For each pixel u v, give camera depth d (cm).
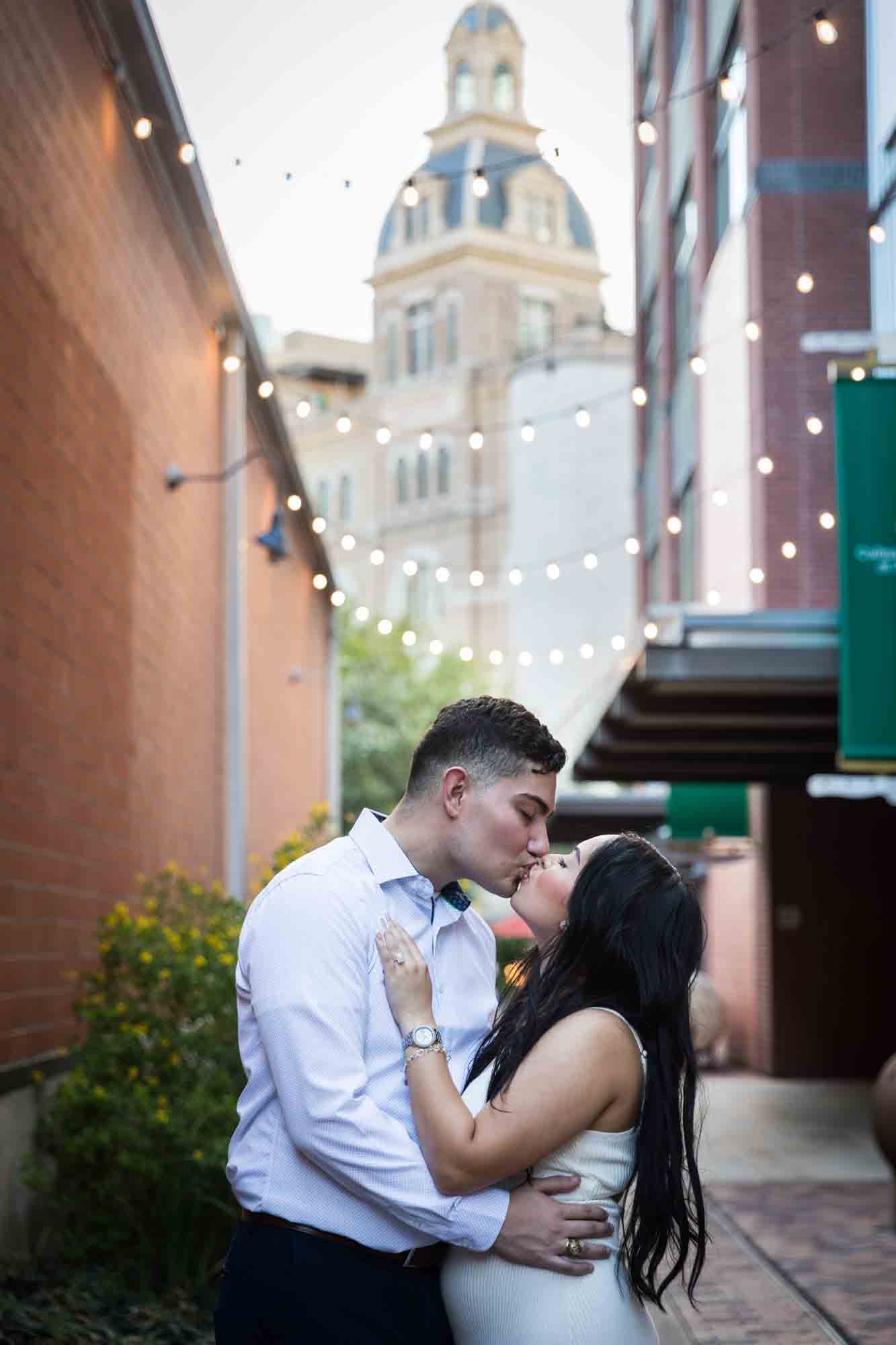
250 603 1316
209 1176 578
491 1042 280
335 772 2216
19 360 585
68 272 666
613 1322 261
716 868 2097
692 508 1950
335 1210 261
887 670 866
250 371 1230
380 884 275
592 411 4981
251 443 1303
